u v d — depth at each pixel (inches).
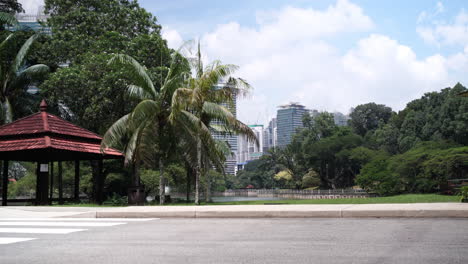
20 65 1341.0
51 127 805.9
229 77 857.5
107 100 1167.0
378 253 212.8
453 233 269.9
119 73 1119.0
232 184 5679.1
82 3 1493.6
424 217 357.4
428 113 3088.1
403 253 210.8
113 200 1018.1
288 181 4296.3
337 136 3659.0
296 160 3988.7
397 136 3390.7
